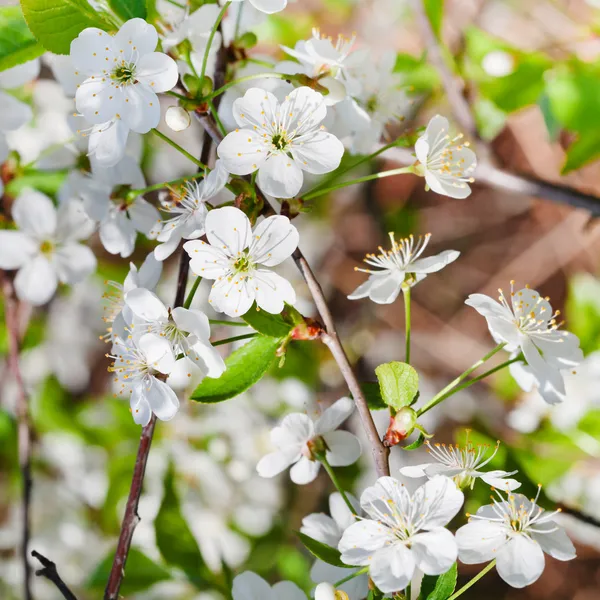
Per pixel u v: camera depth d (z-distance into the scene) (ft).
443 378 3.36
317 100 1.77
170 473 2.08
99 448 2.51
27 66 1.95
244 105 1.77
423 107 2.34
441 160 1.81
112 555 2.08
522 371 1.85
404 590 1.75
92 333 2.90
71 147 1.96
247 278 1.74
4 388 2.60
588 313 2.25
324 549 1.74
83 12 1.78
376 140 1.92
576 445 2.22
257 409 2.50
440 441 2.90
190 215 1.77
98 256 2.79
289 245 1.74
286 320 1.76
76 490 2.54
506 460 1.96
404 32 3.38
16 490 2.54
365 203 3.50
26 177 2.07
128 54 1.76
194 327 1.73
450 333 3.51
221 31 1.86
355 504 1.83
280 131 1.76
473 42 2.17
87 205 1.89
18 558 2.51
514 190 2.11
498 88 2.15
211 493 2.39
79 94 1.76
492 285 3.75
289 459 1.83
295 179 1.75
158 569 2.08
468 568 3.30
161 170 2.61
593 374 2.22
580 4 2.97
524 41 2.99
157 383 1.73
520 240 3.81
